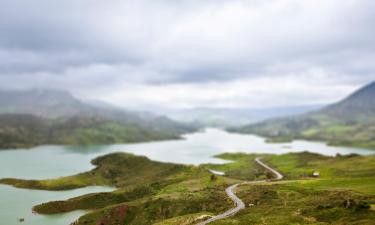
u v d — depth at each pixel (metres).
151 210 167.12
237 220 123.75
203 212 144.38
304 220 116.38
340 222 110.12
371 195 137.50
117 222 166.50
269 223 115.88
